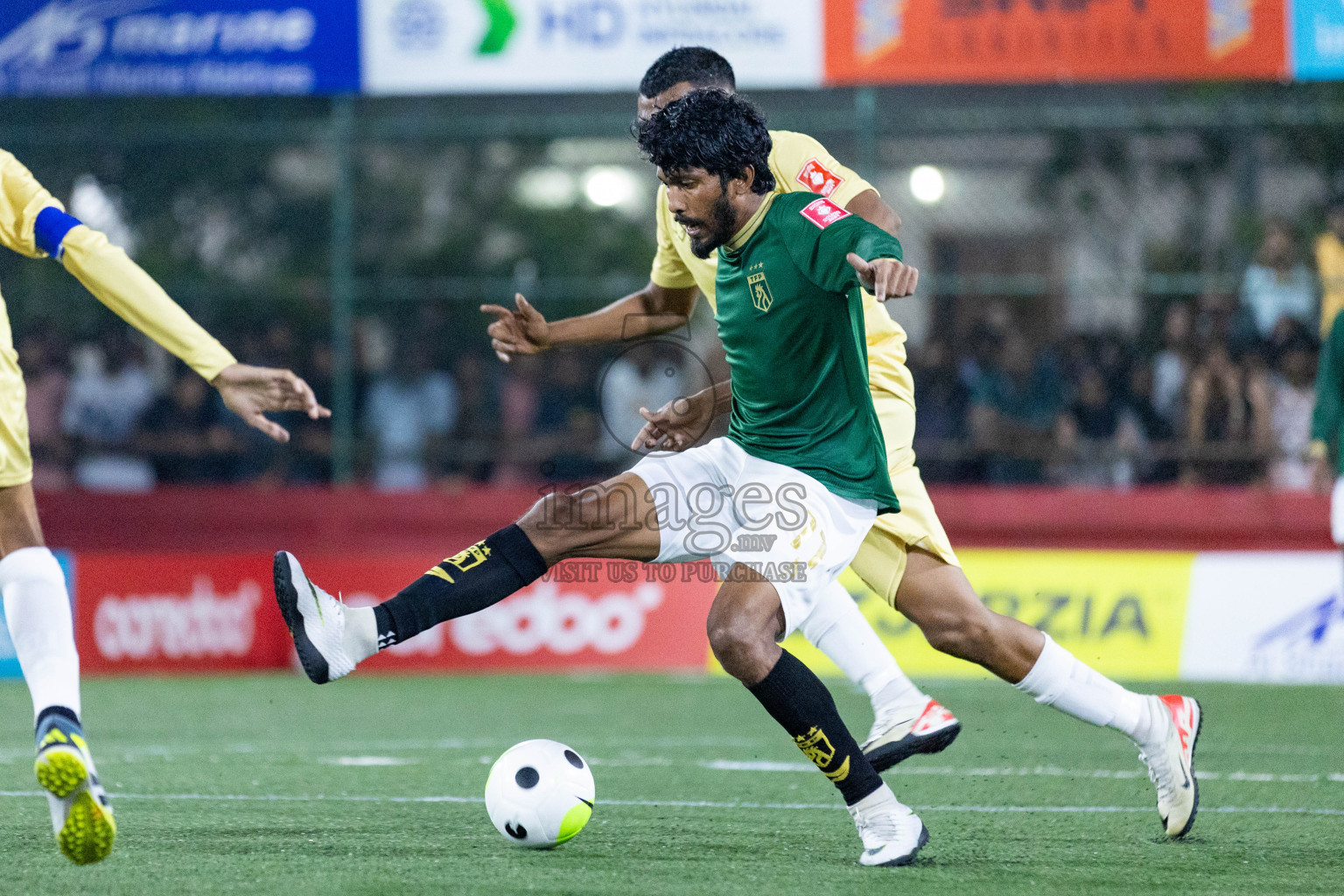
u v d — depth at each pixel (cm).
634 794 1827
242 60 3678
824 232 1257
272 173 4722
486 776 1958
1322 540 3759
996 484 3959
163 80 3678
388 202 4844
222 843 1434
